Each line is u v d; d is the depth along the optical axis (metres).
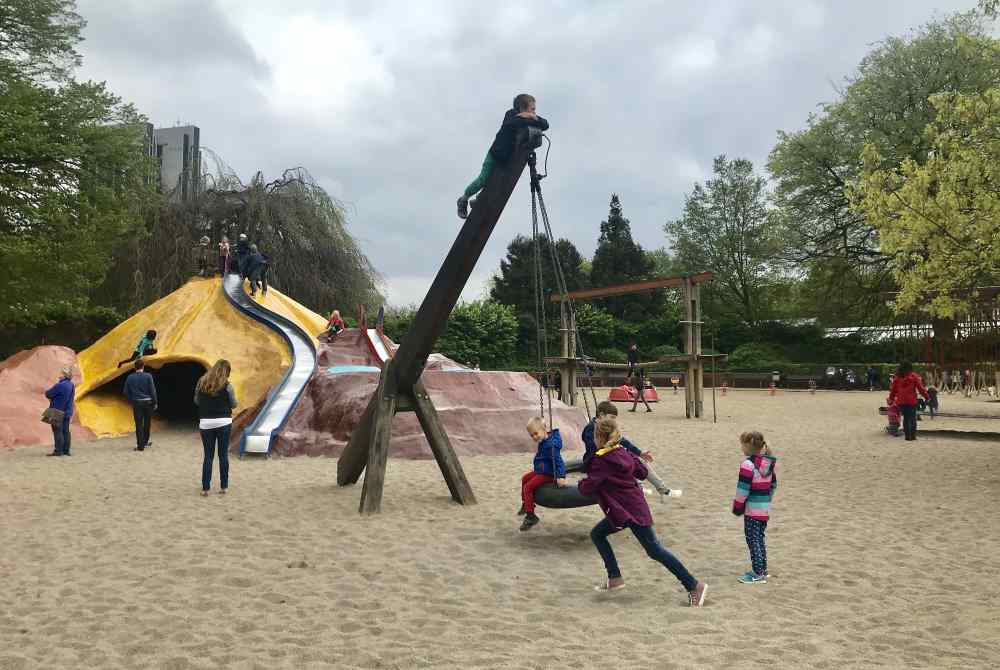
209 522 8.24
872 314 48.09
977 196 13.25
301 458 13.82
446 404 14.95
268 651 4.55
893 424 17.23
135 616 5.23
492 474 11.80
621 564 6.68
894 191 13.97
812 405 30.05
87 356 20.05
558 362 25.47
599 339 59.62
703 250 65.19
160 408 22.31
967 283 14.62
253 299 21.34
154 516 8.57
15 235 27.00
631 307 67.44
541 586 5.99
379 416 9.27
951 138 13.79
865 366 46.41
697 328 23.38
